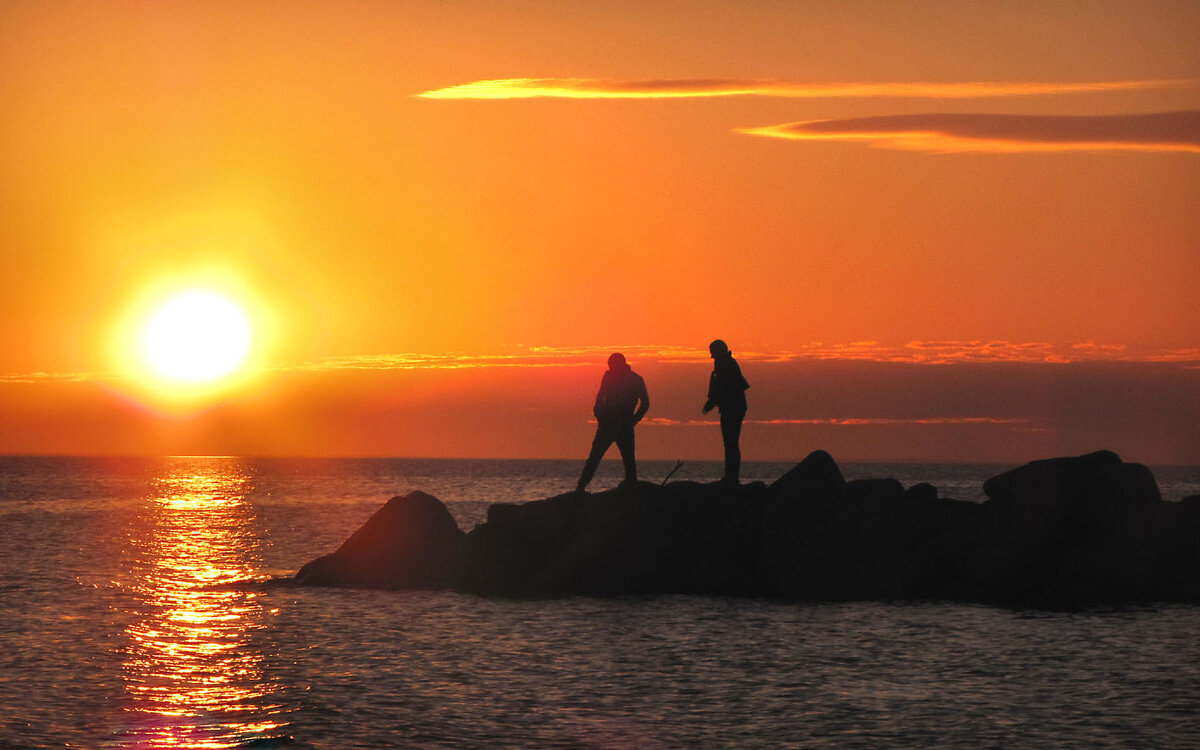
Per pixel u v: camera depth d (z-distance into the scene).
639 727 23.36
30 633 34.09
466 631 35.16
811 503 47.34
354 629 35.56
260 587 46.72
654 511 46.66
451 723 23.62
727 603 41.97
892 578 44.69
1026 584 44.28
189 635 34.34
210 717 24.12
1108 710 24.69
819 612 39.59
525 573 46.31
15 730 22.84
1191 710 24.69
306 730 23.08
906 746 21.97
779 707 25.02
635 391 46.03
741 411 43.62
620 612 39.38
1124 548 45.41
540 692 26.47
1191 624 37.00
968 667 29.42
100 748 21.75
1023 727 23.33
